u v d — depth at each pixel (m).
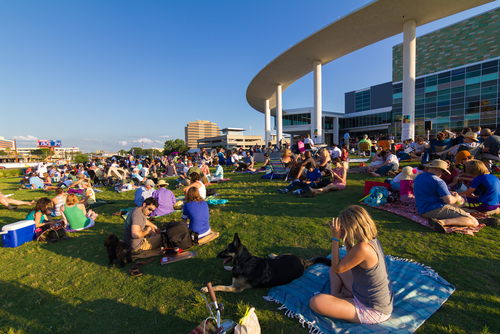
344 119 55.31
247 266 2.87
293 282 2.97
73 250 4.59
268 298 2.73
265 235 4.64
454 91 31.30
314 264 3.38
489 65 28.59
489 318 2.29
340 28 22.23
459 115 31.02
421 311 2.36
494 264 3.15
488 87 28.72
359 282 2.19
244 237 4.60
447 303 2.51
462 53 32.25
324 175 9.36
